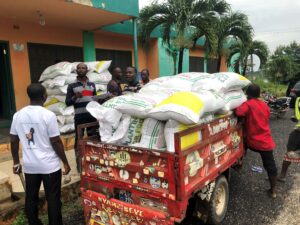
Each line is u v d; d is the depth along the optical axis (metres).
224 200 3.79
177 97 2.97
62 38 8.27
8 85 7.29
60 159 3.35
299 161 4.80
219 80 3.98
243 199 4.38
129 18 7.64
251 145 4.40
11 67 7.16
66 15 6.94
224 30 10.98
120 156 3.01
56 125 3.20
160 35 11.12
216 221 3.53
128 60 10.73
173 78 4.18
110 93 5.26
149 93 3.50
